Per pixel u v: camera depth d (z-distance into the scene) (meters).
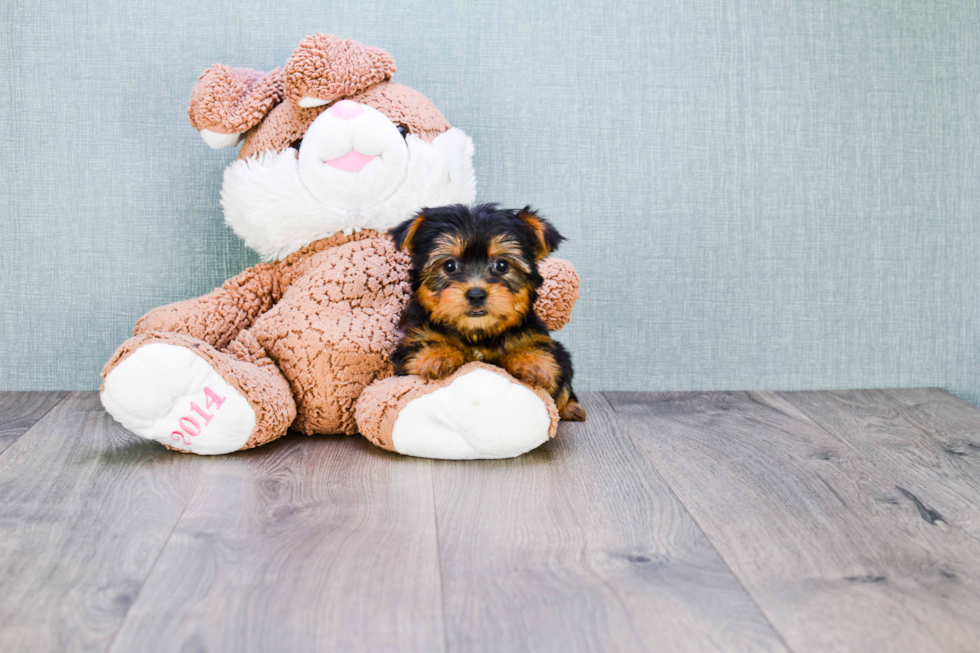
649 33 2.31
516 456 1.72
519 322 1.65
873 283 2.43
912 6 2.35
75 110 2.23
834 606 1.09
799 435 1.93
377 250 1.92
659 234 2.37
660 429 1.97
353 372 1.80
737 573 1.19
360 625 1.02
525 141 2.32
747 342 2.43
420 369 1.63
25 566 1.17
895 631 1.03
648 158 2.34
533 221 1.65
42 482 1.53
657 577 1.17
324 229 1.93
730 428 1.99
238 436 1.66
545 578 1.16
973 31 2.37
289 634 1.00
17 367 2.30
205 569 1.17
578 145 2.33
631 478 1.60
